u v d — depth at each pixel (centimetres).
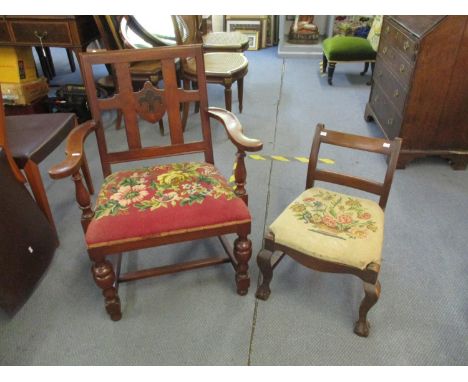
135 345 130
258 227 181
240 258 135
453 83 198
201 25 299
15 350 129
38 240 153
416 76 197
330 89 343
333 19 400
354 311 141
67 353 128
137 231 117
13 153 152
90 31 253
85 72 132
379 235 124
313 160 148
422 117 209
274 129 275
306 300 146
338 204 138
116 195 129
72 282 154
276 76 372
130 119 141
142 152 146
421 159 236
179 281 154
